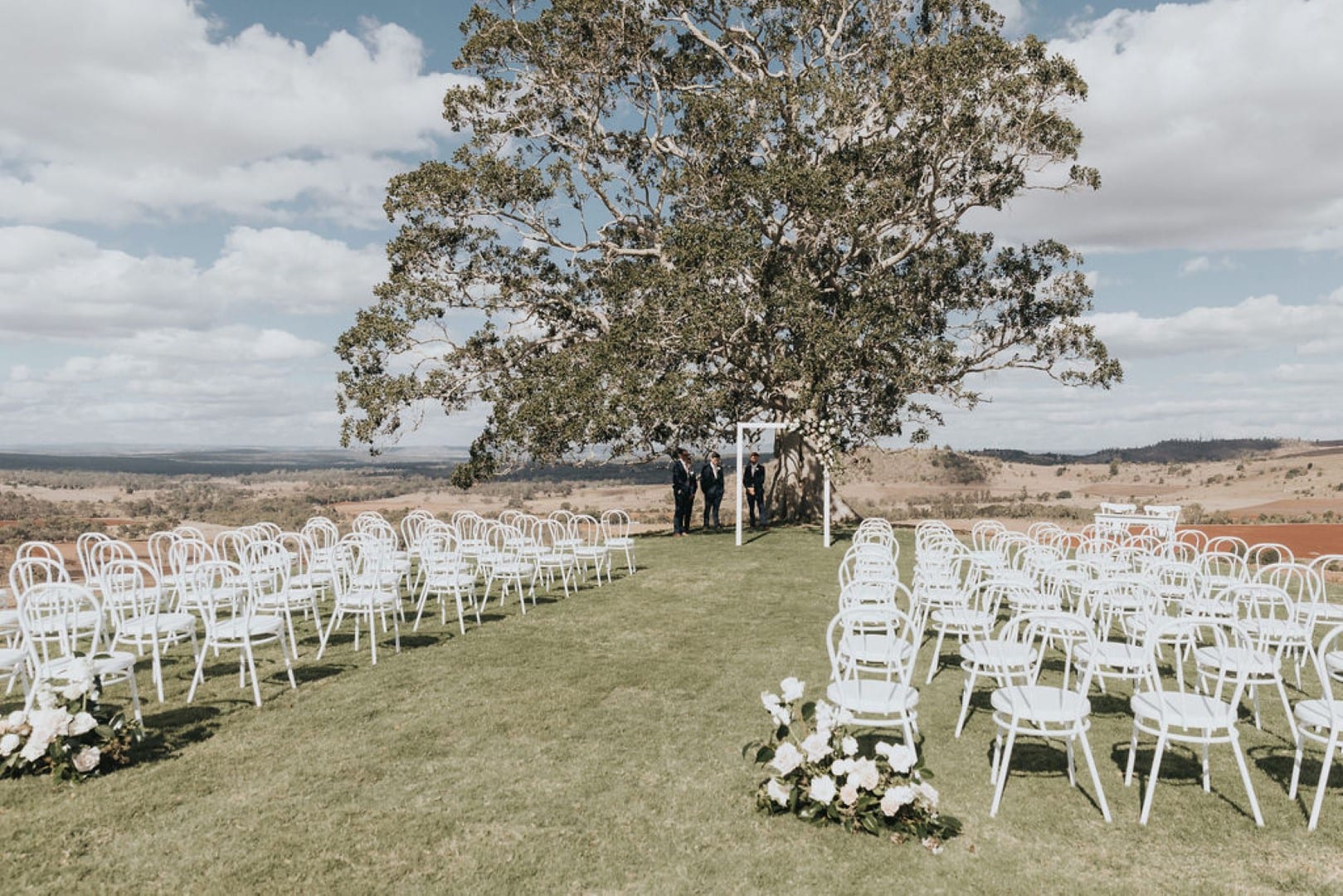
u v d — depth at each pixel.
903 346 18.61
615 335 18.09
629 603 10.06
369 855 3.80
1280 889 3.52
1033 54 17.12
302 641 8.27
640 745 5.19
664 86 21.05
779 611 9.39
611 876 3.63
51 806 4.31
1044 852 3.84
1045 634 5.39
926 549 8.88
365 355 19.34
